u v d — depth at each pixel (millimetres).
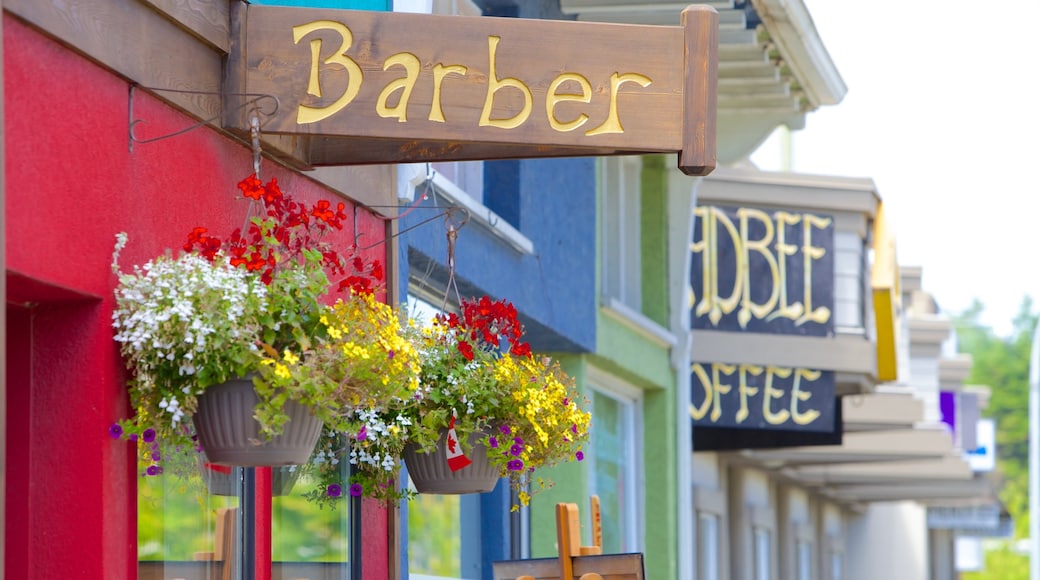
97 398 7395
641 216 19297
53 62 7113
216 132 8672
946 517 42125
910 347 36812
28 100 6898
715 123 8500
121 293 7523
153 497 7996
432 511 13484
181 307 7309
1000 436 115562
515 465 9203
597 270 16781
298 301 7746
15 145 6785
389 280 11094
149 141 7875
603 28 8523
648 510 18953
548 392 9422
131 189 7758
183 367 7406
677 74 8531
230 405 7527
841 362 20359
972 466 39031
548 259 15070
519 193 14352
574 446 9758
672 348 19234
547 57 8492
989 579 104250
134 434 7449
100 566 7352
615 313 17078
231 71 8508
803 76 17734
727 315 20109
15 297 7332
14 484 7418
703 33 8539
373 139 8602
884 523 40688
